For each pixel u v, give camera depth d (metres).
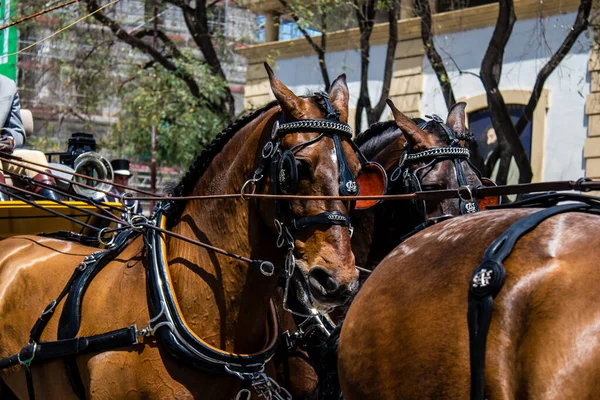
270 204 3.78
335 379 3.35
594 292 2.23
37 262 4.61
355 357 2.77
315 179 3.63
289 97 3.76
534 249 2.44
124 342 3.86
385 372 2.63
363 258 4.78
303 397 4.49
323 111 3.79
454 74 14.69
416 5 12.99
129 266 4.14
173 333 3.79
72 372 4.06
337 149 3.68
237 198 3.92
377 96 15.70
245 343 3.99
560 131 13.48
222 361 3.81
